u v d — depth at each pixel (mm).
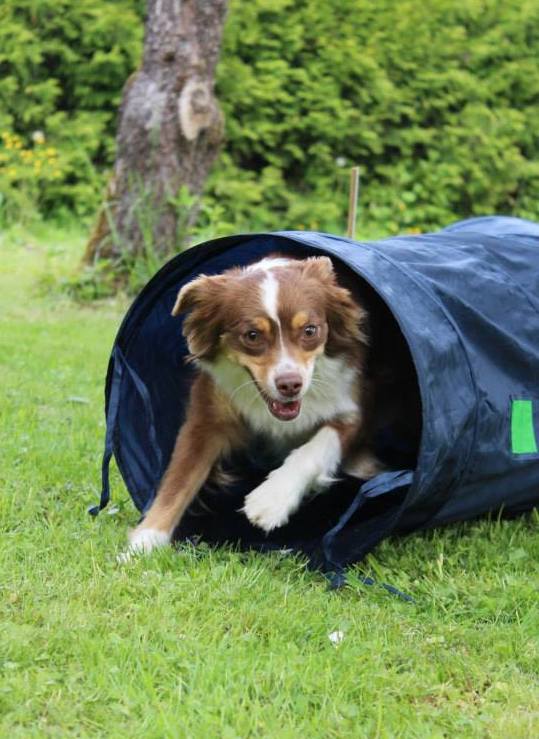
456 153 6043
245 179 5836
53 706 1832
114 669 1889
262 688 1887
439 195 6008
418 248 2312
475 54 6102
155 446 2371
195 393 2389
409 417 2512
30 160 5746
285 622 2018
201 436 2363
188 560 2184
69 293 4164
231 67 5719
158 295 2357
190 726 1814
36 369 3188
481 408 2174
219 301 2283
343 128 5922
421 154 6199
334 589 2137
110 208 4102
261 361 2225
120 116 4066
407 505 2107
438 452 2096
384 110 5984
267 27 5844
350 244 2229
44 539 2211
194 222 4156
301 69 5844
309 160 6055
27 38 5777
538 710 1895
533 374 2270
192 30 3961
